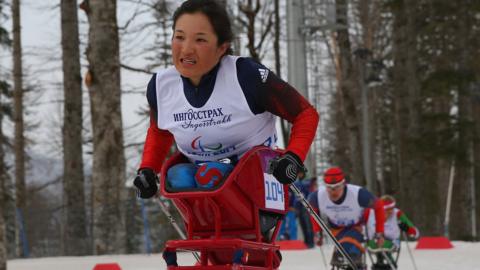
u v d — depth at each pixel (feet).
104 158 52.31
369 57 96.58
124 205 53.01
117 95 52.54
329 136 166.40
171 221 14.84
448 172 115.85
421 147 86.99
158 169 14.16
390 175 160.15
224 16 12.84
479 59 88.84
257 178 13.17
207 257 13.00
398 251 35.42
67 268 40.06
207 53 12.64
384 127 148.15
